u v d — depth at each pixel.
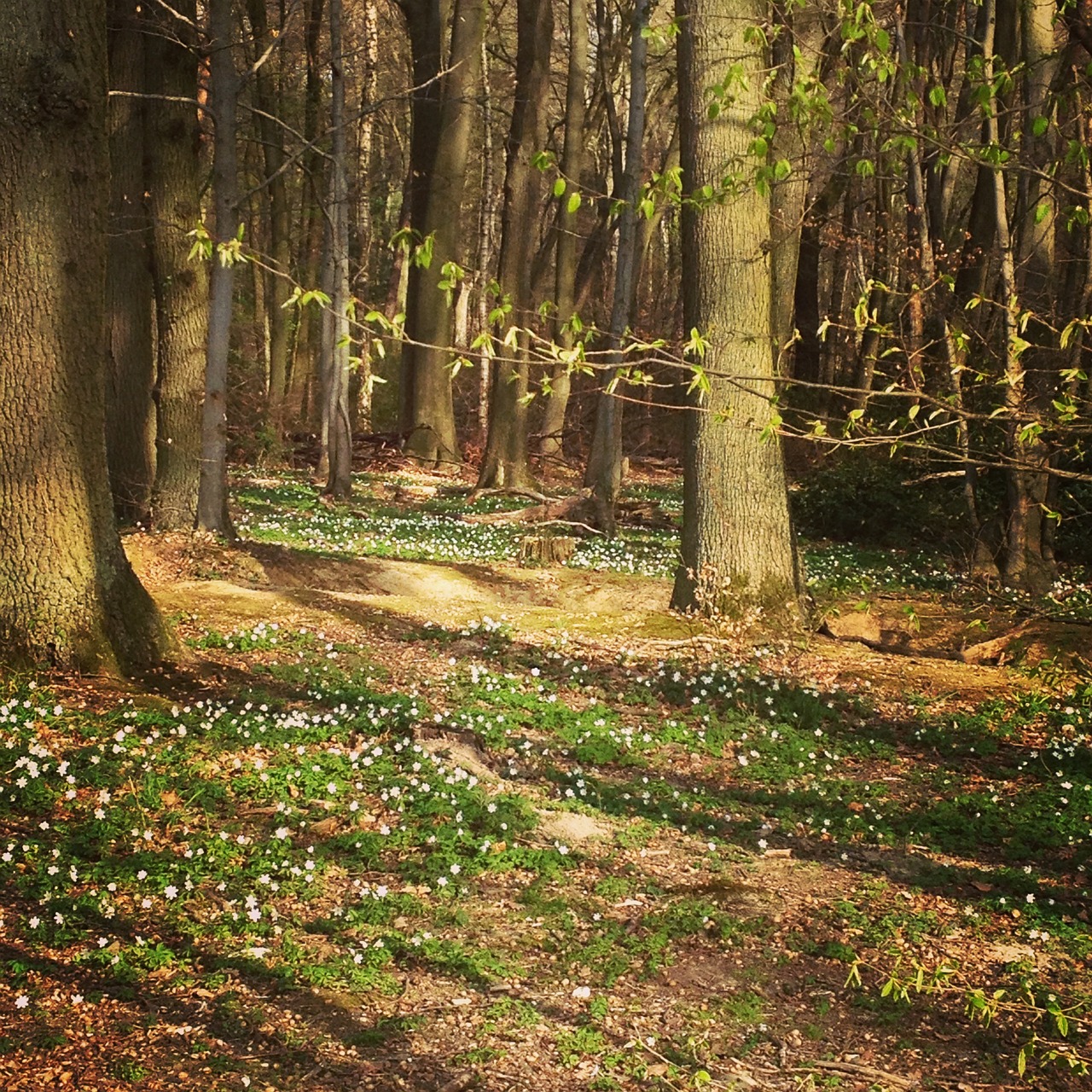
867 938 6.33
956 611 14.89
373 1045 4.94
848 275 38.72
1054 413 5.21
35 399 8.55
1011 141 5.79
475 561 18.09
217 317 15.51
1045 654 12.62
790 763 9.52
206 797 7.11
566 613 14.17
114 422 18.09
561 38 50.44
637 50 21.59
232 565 14.76
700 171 12.68
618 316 22.02
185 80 16.59
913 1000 5.75
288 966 5.44
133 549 14.64
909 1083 4.99
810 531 25.06
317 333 41.56
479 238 43.88
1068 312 15.00
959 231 30.22
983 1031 5.47
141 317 18.23
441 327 34.53
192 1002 5.10
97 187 8.66
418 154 34.62
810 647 12.97
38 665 8.66
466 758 8.48
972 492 18.02
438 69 33.59
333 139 24.31
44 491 8.65
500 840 7.16
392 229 54.91
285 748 8.05
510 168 31.80
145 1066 4.59
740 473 13.12
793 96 5.45
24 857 6.13
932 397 4.91
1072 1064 4.67
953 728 10.55
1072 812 8.53
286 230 35.84
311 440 37.78
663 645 12.57
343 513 22.94
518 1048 5.03
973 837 8.11
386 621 12.93
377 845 6.79
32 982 5.04
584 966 5.81
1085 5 5.23
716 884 6.95
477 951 5.77
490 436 30.08
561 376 4.86
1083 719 10.68
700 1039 5.21
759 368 12.88
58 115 8.30
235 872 6.27
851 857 7.65
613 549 20.08
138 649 9.32
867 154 6.32
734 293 12.76
